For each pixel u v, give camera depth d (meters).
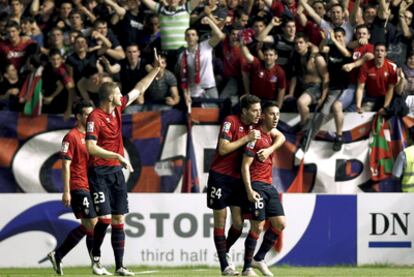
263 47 45.03
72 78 45.38
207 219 38.91
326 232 39.16
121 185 30.27
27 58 47.00
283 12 47.97
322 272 34.25
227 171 29.50
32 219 39.62
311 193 40.03
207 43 45.06
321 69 44.06
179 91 45.16
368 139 44.31
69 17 50.12
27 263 39.47
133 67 45.19
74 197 32.38
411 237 38.94
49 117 45.22
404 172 41.75
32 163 45.12
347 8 49.03
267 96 44.34
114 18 48.41
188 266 38.84
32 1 52.84
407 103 44.72
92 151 28.86
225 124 29.03
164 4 47.16
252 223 29.48
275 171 44.34
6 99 45.75
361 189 44.41
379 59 43.88
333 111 44.06
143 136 44.62
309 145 44.31
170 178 44.53
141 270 36.94
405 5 47.75
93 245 31.08
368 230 39.06
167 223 38.94
